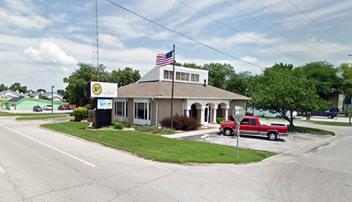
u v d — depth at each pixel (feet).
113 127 74.69
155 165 32.81
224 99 98.07
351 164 38.73
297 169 34.22
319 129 93.35
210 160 36.27
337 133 88.07
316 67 207.72
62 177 25.89
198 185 24.73
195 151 42.34
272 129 62.85
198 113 92.32
